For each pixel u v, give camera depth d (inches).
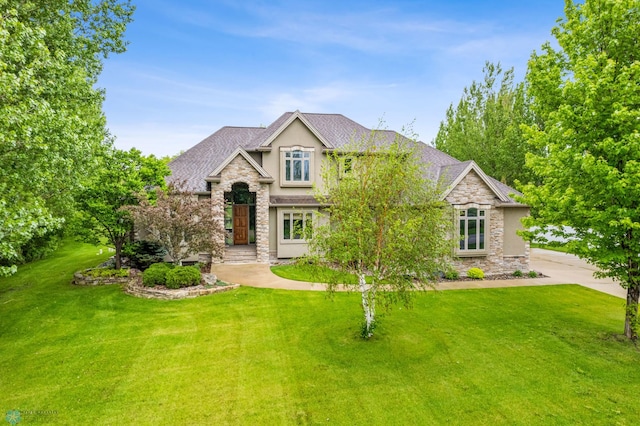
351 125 1050.7
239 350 390.0
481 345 400.5
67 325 466.0
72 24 540.4
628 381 323.0
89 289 641.0
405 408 285.0
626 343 401.7
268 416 276.1
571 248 399.5
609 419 268.8
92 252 1096.8
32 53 371.9
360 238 375.9
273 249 890.1
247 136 1063.0
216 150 1000.2
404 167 391.5
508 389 311.0
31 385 321.4
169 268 630.5
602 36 384.2
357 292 602.9
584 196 381.7
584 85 369.4
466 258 754.2
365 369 347.3
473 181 745.6
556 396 300.2
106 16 622.2
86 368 352.2
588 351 383.2
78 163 429.4
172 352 386.0
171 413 279.9
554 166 403.2
